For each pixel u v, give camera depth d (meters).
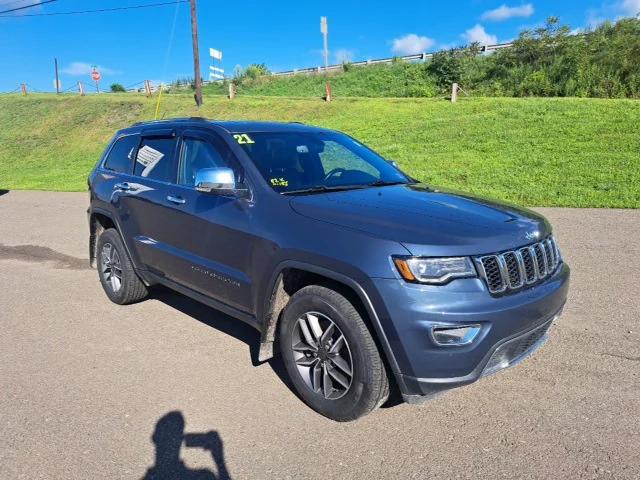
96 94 43.47
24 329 5.05
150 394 3.77
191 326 5.04
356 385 3.15
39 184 19.36
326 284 3.37
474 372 2.96
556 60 30.94
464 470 2.87
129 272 5.41
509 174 12.67
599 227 8.21
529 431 3.19
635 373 3.82
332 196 3.71
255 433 3.27
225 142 4.23
